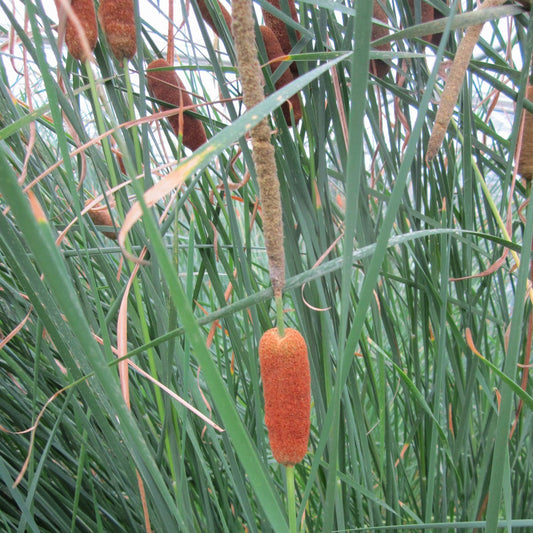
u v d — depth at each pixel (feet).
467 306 1.64
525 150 1.27
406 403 1.83
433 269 1.60
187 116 1.26
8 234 0.72
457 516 1.83
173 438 1.11
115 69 1.28
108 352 0.99
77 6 0.91
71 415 1.49
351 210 0.63
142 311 1.05
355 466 1.37
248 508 1.25
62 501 1.44
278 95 0.54
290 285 0.80
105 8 0.99
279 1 1.21
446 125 0.95
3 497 1.46
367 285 0.69
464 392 1.75
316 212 1.26
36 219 0.47
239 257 1.17
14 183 0.42
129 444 0.99
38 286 0.77
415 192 1.59
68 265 1.17
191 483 1.57
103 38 1.11
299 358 0.69
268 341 0.69
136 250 1.45
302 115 1.29
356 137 0.59
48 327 0.87
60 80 1.14
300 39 1.22
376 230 1.50
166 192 0.53
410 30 0.92
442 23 0.90
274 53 1.18
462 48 0.92
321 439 0.81
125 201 1.19
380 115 1.55
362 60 0.55
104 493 1.59
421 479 1.81
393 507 1.63
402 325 2.97
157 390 1.07
